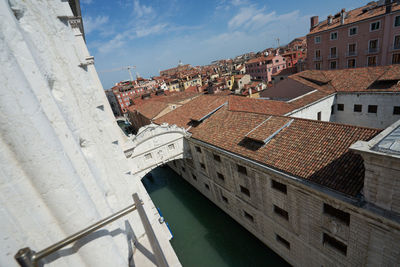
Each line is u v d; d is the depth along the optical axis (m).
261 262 22.80
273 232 21.23
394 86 29.03
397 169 9.24
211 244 26.62
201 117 29.64
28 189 3.76
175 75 149.88
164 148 30.20
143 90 121.50
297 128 18.77
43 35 6.01
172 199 36.97
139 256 9.54
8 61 3.40
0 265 3.34
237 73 120.19
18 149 3.53
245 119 24.64
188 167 35.53
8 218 3.53
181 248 27.17
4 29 3.62
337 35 55.50
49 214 4.10
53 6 6.80
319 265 17.34
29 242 3.88
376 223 11.34
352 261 14.09
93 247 4.84
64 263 4.34
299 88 40.25
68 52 7.55
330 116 36.34
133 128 86.94
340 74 37.38
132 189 12.84
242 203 24.00
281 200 17.86
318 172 14.30
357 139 14.64
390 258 11.60
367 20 48.47
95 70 13.66
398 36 45.09
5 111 3.34
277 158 17.34
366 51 50.78
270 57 96.19
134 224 10.67
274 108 30.91
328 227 14.77
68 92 6.70
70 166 4.38
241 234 26.58
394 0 45.78
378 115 31.17
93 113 9.43
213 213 31.16
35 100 3.80
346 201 12.05
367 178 10.68
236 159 20.75
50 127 4.08
